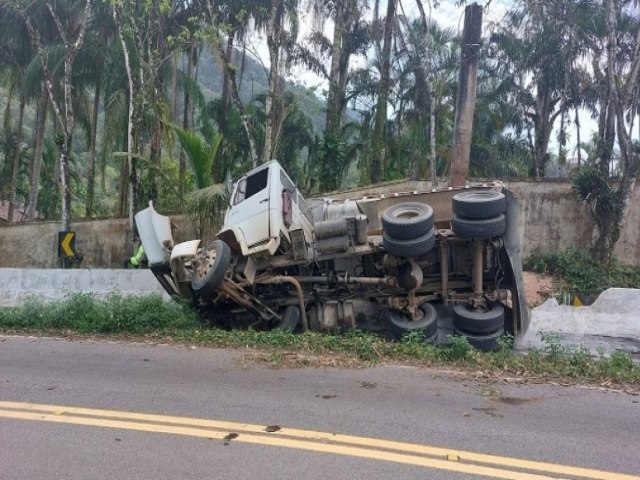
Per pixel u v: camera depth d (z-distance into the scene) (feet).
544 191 56.24
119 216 59.06
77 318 33.37
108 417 18.20
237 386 21.42
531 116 94.02
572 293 50.24
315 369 23.89
